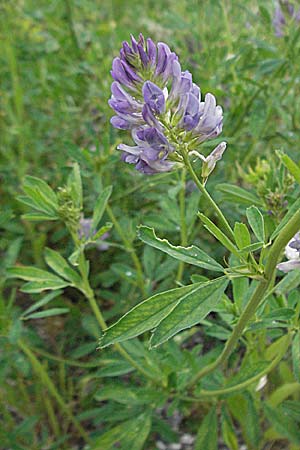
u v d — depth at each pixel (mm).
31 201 170
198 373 164
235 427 220
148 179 233
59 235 251
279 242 115
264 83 252
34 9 349
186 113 116
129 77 119
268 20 240
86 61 281
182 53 271
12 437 200
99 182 209
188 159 119
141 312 115
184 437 217
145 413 179
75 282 168
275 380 205
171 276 235
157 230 232
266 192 169
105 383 222
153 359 184
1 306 187
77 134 293
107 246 243
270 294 154
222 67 254
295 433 167
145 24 344
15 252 207
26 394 226
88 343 228
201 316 113
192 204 195
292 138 235
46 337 251
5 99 289
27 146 291
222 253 234
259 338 181
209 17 282
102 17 381
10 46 293
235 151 244
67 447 219
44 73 306
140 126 120
